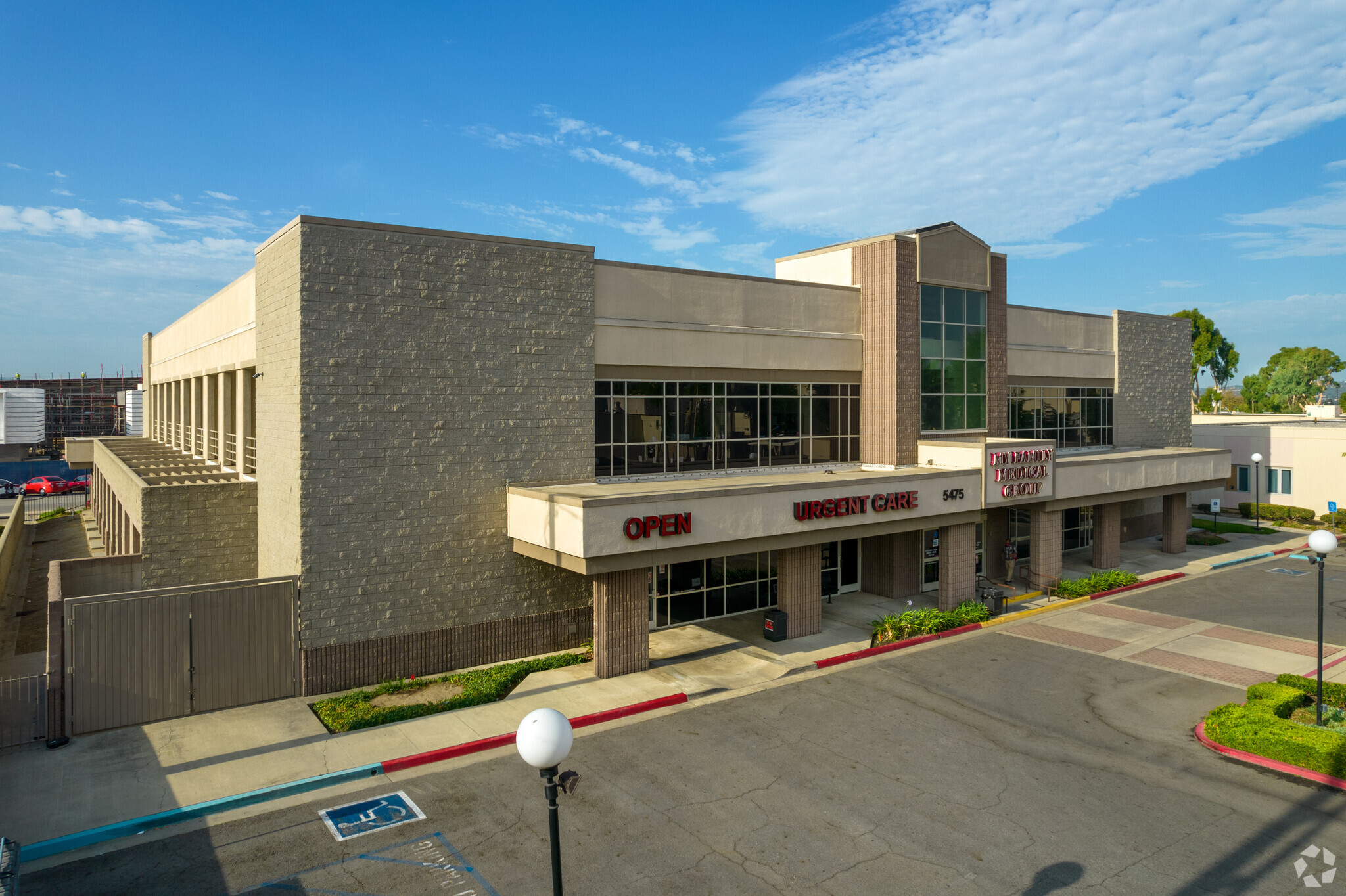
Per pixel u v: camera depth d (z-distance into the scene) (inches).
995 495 1105.4
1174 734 681.6
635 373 969.5
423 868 476.7
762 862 482.3
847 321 1173.7
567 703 738.2
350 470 768.3
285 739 650.2
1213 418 2721.5
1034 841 507.8
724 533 848.9
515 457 865.5
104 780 575.8
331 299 753.6
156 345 1893.5
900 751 644.1
